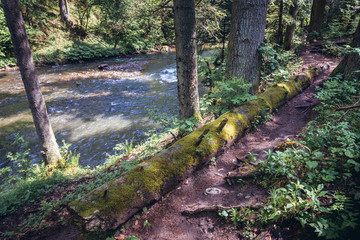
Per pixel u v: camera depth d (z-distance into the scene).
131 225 2.95
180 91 5.45
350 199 2.30
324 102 5.39
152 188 3.13
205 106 5.98
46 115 6.47
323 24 20.03
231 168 3.93
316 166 2.93
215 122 4.52
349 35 14.56
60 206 4.32
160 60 22.36
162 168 3.35
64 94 12.91
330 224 2.08
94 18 25.09
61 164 6.79
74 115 10.41
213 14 9.49
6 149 7.80
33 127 9.27
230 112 4.92
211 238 2.61
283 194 2.62
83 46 21.86
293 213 2.35
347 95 5.16
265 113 5.29
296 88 6.68
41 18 20.75
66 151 7.14
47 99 12.10
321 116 4.81
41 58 18.84
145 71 18.36
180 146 3.81
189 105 5.52
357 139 3.35
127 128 9.21
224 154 4.27
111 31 24.02
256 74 5.73
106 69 18.48
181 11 4.64
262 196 2.89
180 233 2.80
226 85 4.89
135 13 12.66
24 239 3.62
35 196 4.93
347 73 5.99
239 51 5.50
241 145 4.56
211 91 6.96
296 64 9.14
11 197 4.73
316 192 2.34
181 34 4.84
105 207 2.74
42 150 6.64
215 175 3.77
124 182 3.04
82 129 9.20
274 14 11.84
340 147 3.20
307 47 13.31
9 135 8.63
